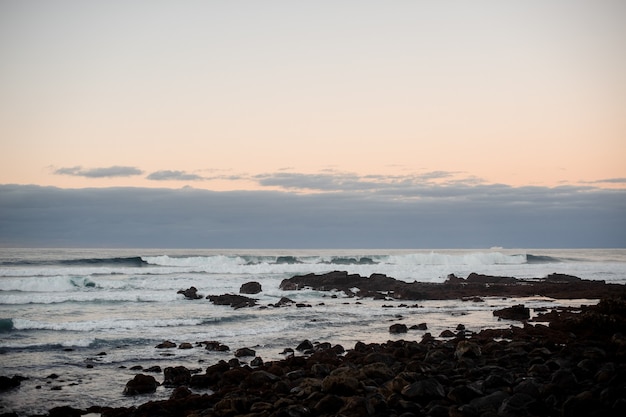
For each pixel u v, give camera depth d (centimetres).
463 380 1670
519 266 7131
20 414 1686
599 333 2652
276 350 2530
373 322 3291
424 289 4762
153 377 2002
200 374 2045
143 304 3903
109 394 1892
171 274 5712
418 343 2459
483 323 3250
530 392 1532
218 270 6041
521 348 2228
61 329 2922
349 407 1427
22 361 2300
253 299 4091
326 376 1786
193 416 1484
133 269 5912
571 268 6919
